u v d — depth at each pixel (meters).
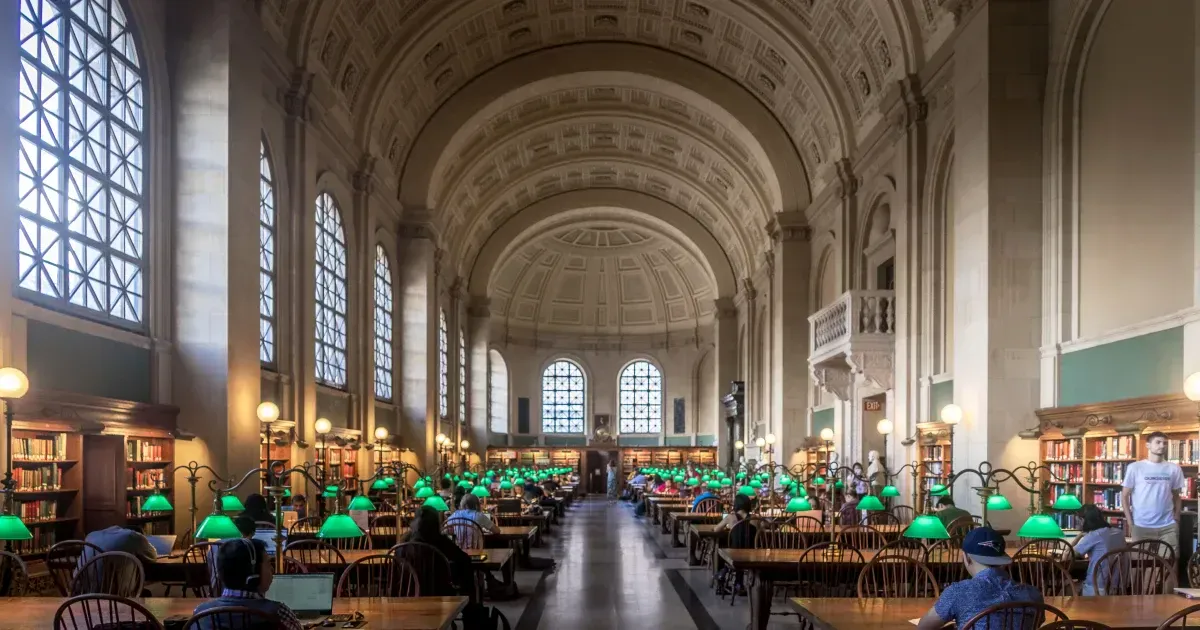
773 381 28.38
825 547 8.29
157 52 12.44
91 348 10.50
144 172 12.15
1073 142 13.00
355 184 21.31
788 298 26.30
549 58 25.77
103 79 11.17
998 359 13.16
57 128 10.11
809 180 26.11
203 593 8.64
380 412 23.80
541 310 45.53
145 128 12.20
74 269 10.38
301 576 5.72
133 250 11.84
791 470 23.55
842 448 22.16
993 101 13.45
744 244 33.75
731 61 25.12
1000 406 13.09
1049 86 13.34
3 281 8.50
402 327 26.09
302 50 16.42
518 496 22.67
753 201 30.36
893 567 7.49
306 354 16.53
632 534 21.48
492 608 9.44
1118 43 12.05
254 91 13.76
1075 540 8.47
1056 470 12.61
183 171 12.66
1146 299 11.25
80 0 10.70
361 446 20.66
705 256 37.62
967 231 14.09
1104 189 12.27
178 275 12.55
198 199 12.62
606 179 36.25
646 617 10.66
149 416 11.34
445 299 33.03
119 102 11.60
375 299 23.52
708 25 23.86
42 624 5.61
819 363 21.03
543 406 45.62
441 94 25.39
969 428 13.73
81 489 10.10
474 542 10.84
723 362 37.59
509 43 25.08
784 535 11.04
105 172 11.16
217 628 4.66
